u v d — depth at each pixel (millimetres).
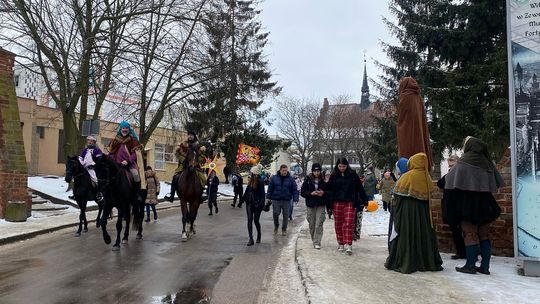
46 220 15188
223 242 12570
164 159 42031
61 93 21859
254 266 9422
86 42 19766
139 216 12688
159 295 7098
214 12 23234
